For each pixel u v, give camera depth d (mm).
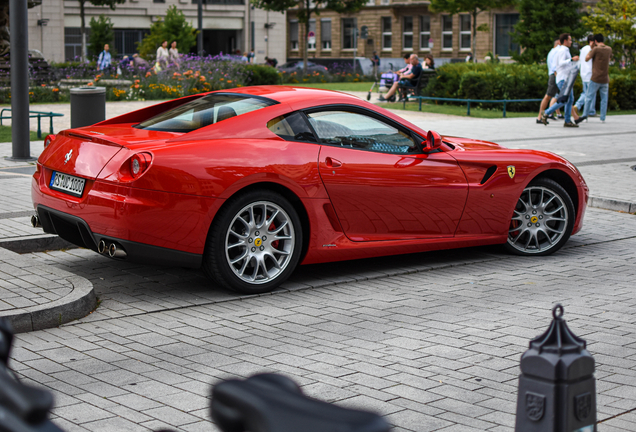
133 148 5082
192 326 4734
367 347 4344
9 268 5523
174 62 29266
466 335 4574
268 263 5613
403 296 5504
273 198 5379
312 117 5727
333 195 5629
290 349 4301
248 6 60281
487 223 6449
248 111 5570
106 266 6281
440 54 56844
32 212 7723
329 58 63312
